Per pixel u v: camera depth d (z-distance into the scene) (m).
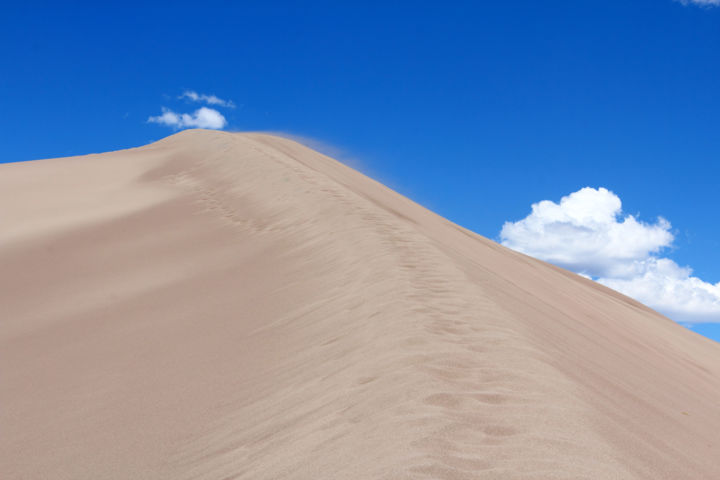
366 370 4.63
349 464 3.10
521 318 6.27
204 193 18.23
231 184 18.48
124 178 22.56
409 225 11.77
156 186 20.52
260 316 7.82
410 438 3.20
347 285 7.90
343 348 5.51
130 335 8.04
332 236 11.02
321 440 3.56
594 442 3.21
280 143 27.64
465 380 4.13
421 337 5.10
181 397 5.49
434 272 7.77
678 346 12.57
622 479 2.82
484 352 4.77
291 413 4.30
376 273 7.88
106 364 6.98
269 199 15.75
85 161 26.39
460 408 3.62
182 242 13.62
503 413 3.54
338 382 4.59
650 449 3.48
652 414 4.54
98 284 11.32
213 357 6.54
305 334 6.51
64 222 16.19
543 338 5.70
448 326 5.48
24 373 7.12
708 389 7.68
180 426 4.80
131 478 4.03
